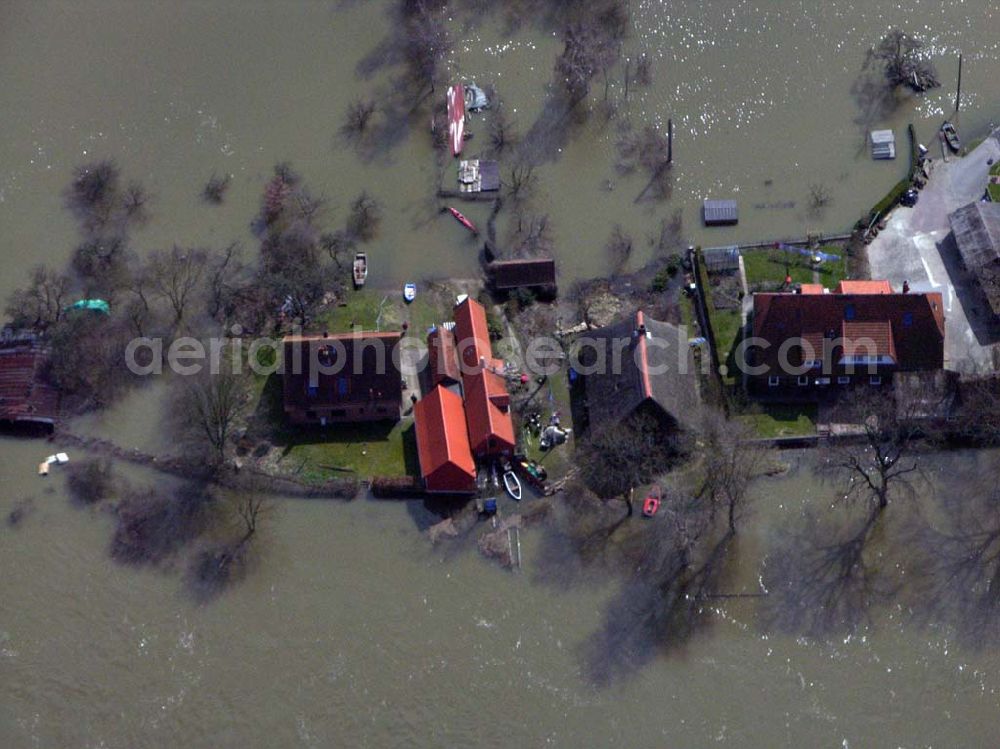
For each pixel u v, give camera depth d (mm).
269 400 134500
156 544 126250
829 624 120250
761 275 141250
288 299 140375
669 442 127750
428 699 117062
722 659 118688
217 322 140000
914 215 145875
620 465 127625
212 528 127000
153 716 116500
